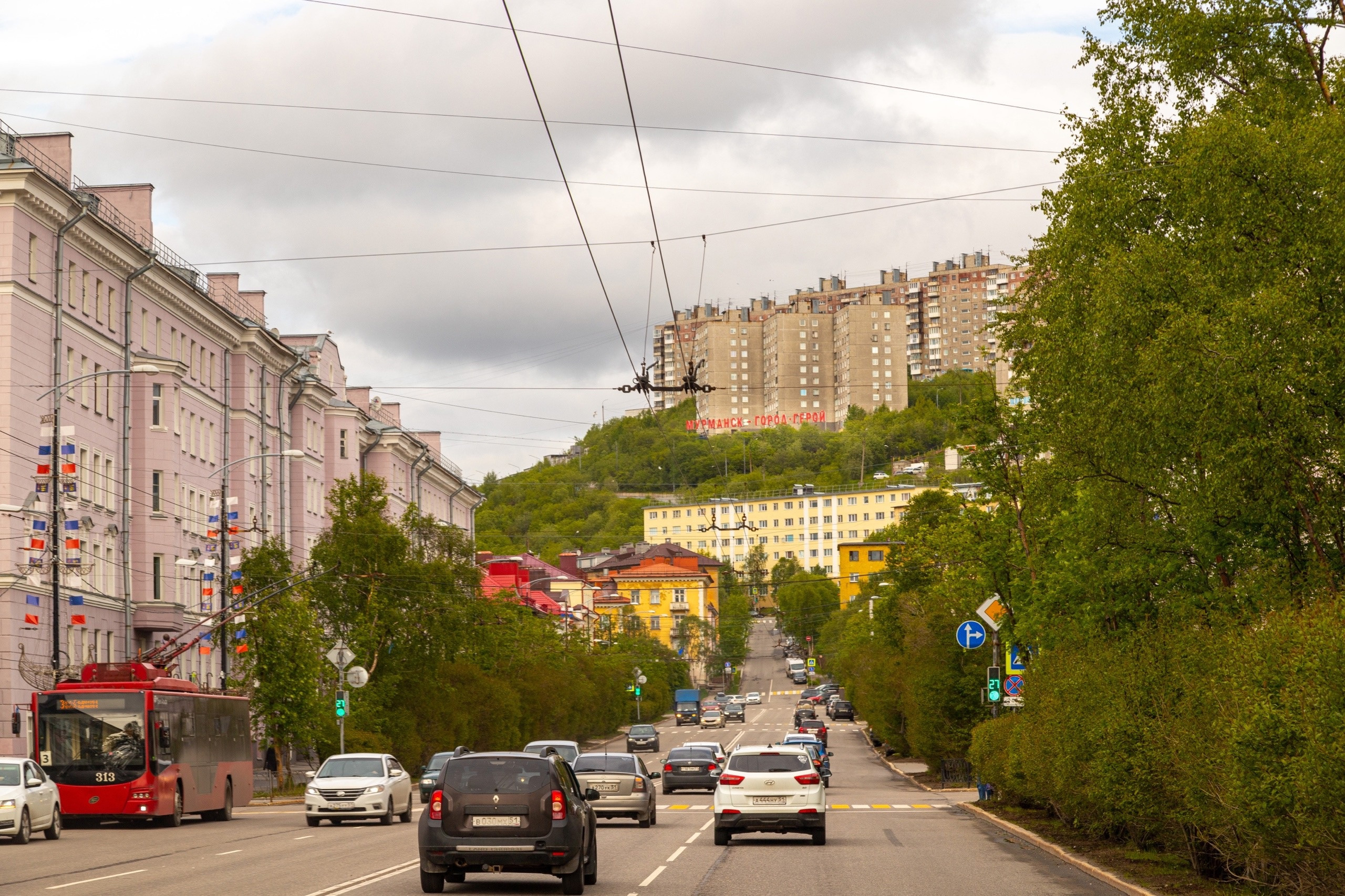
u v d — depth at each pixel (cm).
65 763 3378
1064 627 3111
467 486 11738
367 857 2447
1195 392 1870
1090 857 2384
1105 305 2134
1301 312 1827
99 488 5338
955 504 4569
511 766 1864
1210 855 1989
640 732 9181
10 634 4606
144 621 5606
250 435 6975
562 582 15238
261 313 7400
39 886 1936
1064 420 2433
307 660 4934
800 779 2750
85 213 5034
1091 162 2611
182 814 3538
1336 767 1334
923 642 5928
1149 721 2134
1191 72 2566
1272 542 2202
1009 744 3256
